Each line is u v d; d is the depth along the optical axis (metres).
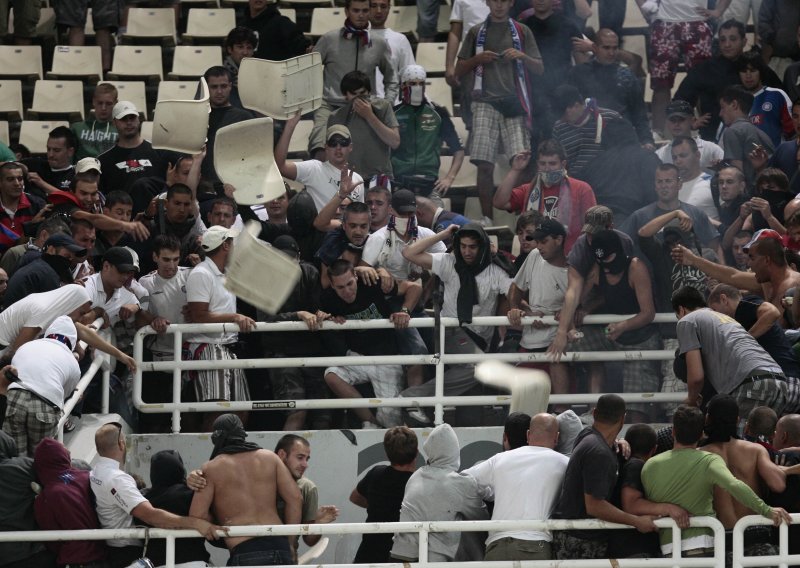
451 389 36.62
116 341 37.59
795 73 50.75
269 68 41.50
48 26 57.28
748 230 40.78
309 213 39.97
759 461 29.22
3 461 29.55
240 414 36.47
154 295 36.78
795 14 53.34
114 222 38.94
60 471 29.39
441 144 50.09
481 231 36.50
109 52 56.41
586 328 36.81
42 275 34.50
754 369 31.88
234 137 37.81
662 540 29.06
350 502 34.88
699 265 35.50
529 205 41.72
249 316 37.47
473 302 36.75
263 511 29.47
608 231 36.12
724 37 50.69
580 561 28.59
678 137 44.94
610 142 44.69
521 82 47.88
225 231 36.28
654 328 36.59
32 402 31.25
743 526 28.30
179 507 29.47
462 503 30.16
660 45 53.00
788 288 34.59
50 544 29.34
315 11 58.16
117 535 28.67
